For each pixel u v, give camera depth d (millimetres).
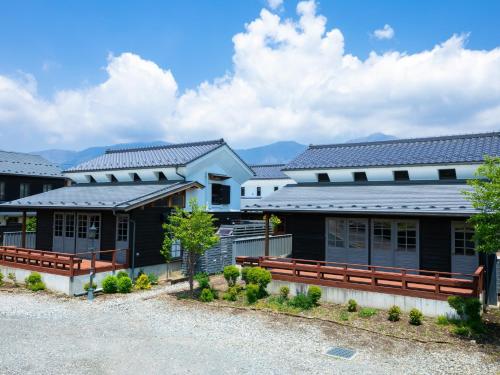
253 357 8109
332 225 14273
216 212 21781
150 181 20188
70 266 13406
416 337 9078
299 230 14867
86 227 16938
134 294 13602
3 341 8836
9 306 11859
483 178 13477
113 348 8523
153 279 15391
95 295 13438
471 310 9539
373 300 11203
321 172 16812
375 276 11227
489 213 9375
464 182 13891
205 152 20609
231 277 13914
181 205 18250
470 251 11945
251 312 11133
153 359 7965
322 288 12039
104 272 14406
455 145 15633
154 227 16312
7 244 19422
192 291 13219
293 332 9547
